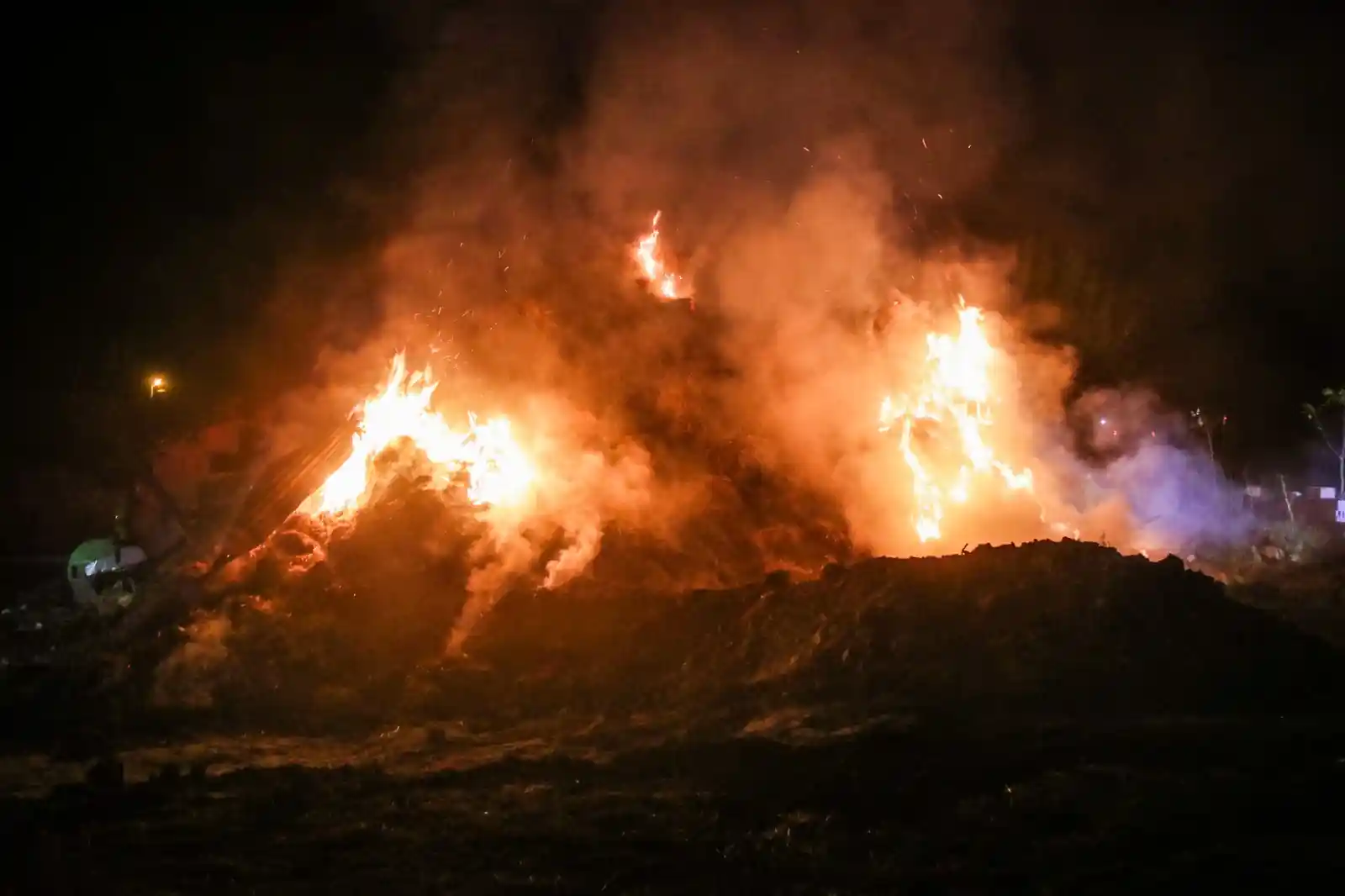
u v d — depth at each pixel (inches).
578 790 485.7
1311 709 569.9
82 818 461.1
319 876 395.5
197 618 723.4
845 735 531.8
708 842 419.5
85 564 1037.2
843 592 663.1
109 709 634.8
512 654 677.3
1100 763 488.7
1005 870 385.7
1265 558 1184.8
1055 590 634.8
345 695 652.7
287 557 781.3
